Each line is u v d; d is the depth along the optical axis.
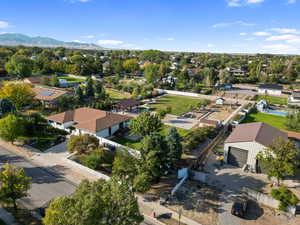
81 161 35.31
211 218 24.02
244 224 23.25
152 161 27.09
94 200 14.80
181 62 199.00
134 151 35.28
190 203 26.36
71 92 75.19
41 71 129.75
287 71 139.38
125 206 16.38
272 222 23.59
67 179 30.72
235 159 34.97
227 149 35.16
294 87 115.50
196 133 45.62
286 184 30.34
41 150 39.09
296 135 40.47
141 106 74.56
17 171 23.52
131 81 122.25
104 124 45.06
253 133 35.84
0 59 148.88
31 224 22.22
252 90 110.00
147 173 26.84
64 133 46.03
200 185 29.91
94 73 139.38
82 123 45.66
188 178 31.58
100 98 78.25
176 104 78.25
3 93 57.50
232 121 55.94
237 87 118.38
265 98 91.44
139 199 26.83
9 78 112.25
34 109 63.31
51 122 50.28
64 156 37.12
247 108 70.38
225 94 98.00
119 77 130.25
